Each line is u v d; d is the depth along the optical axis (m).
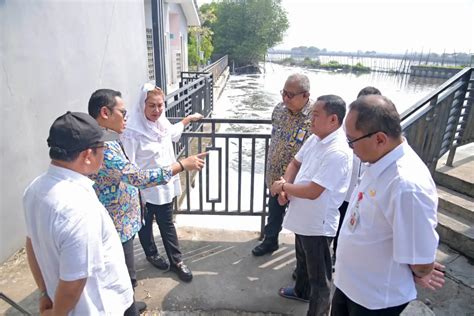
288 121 2.47
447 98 3.34
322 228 1.90
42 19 3.12
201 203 3.15
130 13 5.34
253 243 3.04
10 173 2.75
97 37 4.23
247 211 3.11
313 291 1.99
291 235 3.18
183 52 16.14
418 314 2.18
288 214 2.06
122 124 1.71
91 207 1.13
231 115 11.46
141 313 2.21
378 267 1.36
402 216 1.20
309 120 2.37
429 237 1.20
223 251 2.91
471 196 3.33
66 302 1.10
